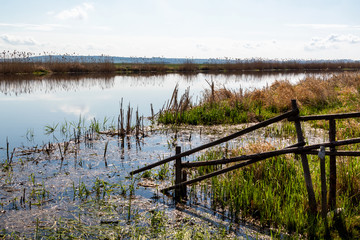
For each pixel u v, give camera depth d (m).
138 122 12.52
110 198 6.37
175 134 12.05
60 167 8.12
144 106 18.69
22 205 6.01
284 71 58.62
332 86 19.38
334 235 4.86
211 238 4.93
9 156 8.91
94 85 30.52
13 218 5.50
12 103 19.30
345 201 5.57
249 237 4.99
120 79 37.94
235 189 6.43
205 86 29.66
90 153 9.41
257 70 62.03
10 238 4.85
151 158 9.07
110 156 9.17
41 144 10.38
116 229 5.15
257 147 7.63
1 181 7.14
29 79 34.34
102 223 5.36
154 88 28.38
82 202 6.17
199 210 5.91
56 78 36.50
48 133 11.94
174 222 5.45
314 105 15.88
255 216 5.67
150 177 7.56
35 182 7.11
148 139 11.30
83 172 7.80
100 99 21.28
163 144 10.59
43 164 8.32
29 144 10.36
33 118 14.83
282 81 21.12
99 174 7.70
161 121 14.20
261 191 6.20
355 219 5.15
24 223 5.33
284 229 5.20
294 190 5.98
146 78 40.25
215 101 16.08
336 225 5.07
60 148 9.78
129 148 10.07
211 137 11.54
